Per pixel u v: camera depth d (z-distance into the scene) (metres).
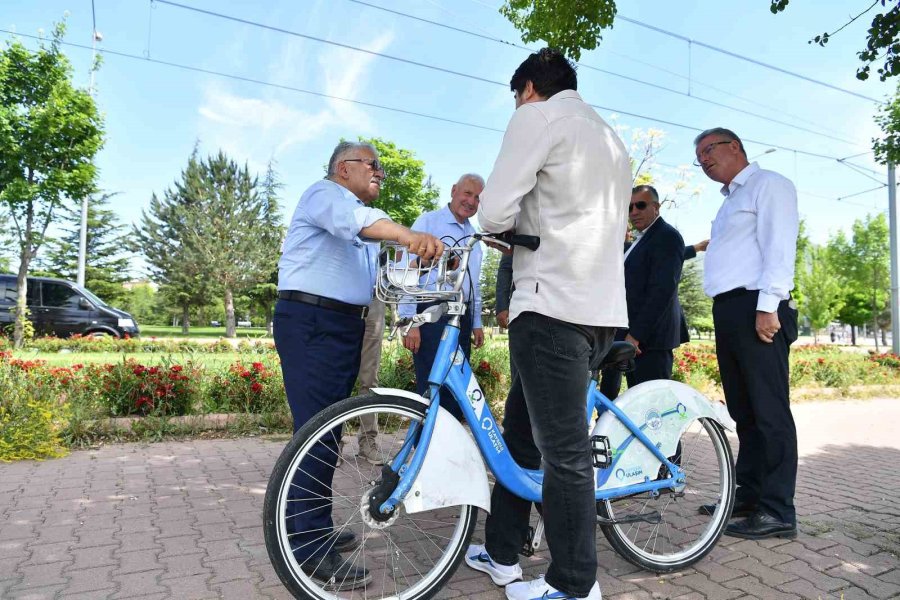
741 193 3.11
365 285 2.53
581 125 2.04
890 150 8.04
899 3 3.33
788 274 2.86
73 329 14.04
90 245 41.75
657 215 3.61
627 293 3.58
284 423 5.42
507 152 1.99
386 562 2.54
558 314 1.99
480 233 2.11
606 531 2.48
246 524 3.03
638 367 3.66
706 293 3.23
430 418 2.12
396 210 34.44
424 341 3.45
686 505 3.25
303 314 2.39
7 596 2.21
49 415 4.46
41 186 13.55
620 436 2.52
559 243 2.00
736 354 3.05
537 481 2.35
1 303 13.69
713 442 2.78
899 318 15.24
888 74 3.55
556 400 2.03
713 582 2.46
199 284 36.50
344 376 2.48
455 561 2.18
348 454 3.33
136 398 5.22
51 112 13.29
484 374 6.25
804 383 9.54
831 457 5.04
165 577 2.40
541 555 2.71
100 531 2.91
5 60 13.06
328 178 2.66
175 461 4.29
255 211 37.34
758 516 2.99
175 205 37.12
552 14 4.68
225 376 5.83
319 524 2.22
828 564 2.65
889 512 3.45
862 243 34.47
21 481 3.73
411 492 2.03
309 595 1.99
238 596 2.24
